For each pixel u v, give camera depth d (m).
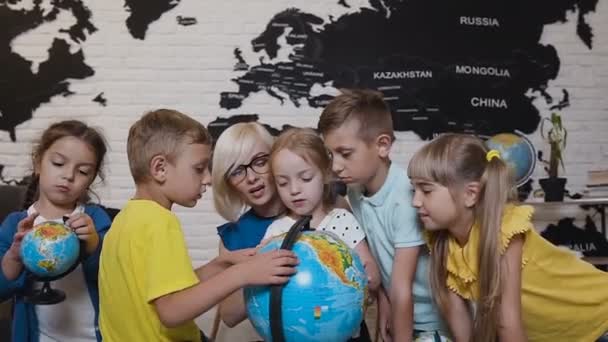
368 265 1.69
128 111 3.95
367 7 3.95
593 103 4.06
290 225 1.70
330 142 1.71
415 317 1.82
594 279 1.74
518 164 3.52
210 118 3.98
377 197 1.75
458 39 3.99
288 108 3.98
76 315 1.77
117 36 3.92
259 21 3.94
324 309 1.24
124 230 1.40
